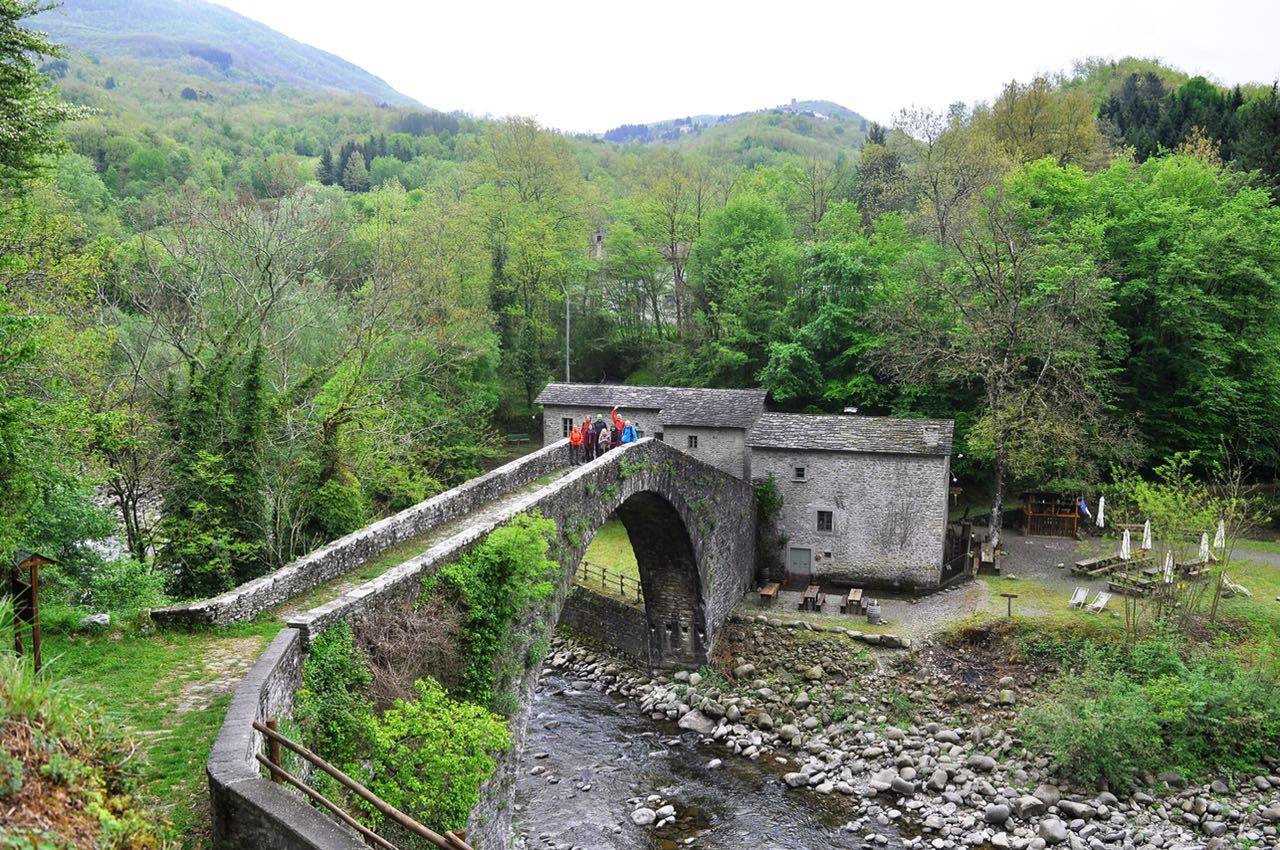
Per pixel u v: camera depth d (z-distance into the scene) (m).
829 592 37.59
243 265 33.66
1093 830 23.36
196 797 8.95
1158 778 25.42
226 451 22.98
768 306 52.16
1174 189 46.09
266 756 9.80
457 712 12.98
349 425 28.83
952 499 45.38
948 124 63.72
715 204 64.12
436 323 40.38
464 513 21.97
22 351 13.71
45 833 6.13
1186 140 59.50
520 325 54.47
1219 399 40.97
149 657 12.62
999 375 38.91
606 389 45.66
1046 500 41.94
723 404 42.84
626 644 34.97
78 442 17.59
